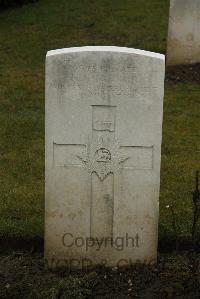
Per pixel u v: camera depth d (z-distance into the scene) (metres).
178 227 3.14
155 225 2.91
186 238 3.09
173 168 3.69
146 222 2.91
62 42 5.81
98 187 2.88
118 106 2.79
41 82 4.86
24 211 3.29
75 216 2.91
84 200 2.89
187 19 5.07
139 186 2.87
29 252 3.08
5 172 3.64
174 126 4.22
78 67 2.75
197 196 2.75
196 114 4.40
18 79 4.91
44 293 2.78
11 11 6.87
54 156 2.85
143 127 2.80
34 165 3.72
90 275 2.90
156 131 2.81
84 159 2.85
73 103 2.79
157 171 2.85
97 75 2.76
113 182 2.87
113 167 2.85
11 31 6.14
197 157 3.83
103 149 2.84
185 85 4.87
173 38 5.14
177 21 5.09
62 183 2.88
